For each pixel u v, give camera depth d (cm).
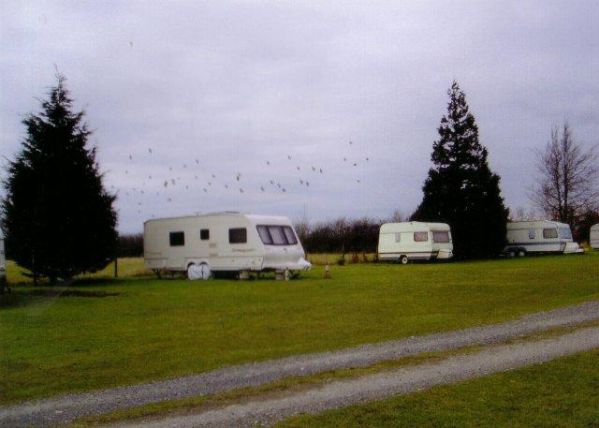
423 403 736
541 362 934
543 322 1320
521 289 2095
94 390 850
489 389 791
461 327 1298
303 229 5484
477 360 959
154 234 3067
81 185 2756
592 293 1886
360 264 4081
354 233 5219
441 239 4081
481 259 4594
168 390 834
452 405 727
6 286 2450
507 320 1377
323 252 5219
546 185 5494
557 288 2084
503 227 4634
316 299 1919
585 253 4788
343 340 1182
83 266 2777
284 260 2797
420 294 2016
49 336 1294
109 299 2034
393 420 678
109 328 1398
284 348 1113
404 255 4084
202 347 1148
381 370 906
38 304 1900
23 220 2692
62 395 826
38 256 2709
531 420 675
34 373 957
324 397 770
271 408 729
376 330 1293
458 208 4641
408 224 4078
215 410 727
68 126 2778
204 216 2891
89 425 686
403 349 1065
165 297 2073
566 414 695
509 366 914
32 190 2725
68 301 1981
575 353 991
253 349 1115
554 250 4541
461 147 4691
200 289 2348
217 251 2841
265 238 2748
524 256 4644
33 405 781
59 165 2730
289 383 842
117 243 2894
